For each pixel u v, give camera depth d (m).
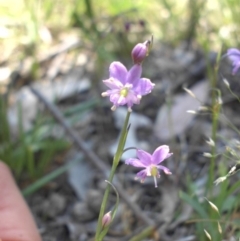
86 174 0.26
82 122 0.29
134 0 0.36
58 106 0.30
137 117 0.29
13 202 0.19
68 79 0.32
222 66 0.31
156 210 0.25
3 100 0.28
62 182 0.26
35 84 0.32
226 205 0.20
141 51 0.13
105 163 0.27
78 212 0.24
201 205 0.21
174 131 0.28
